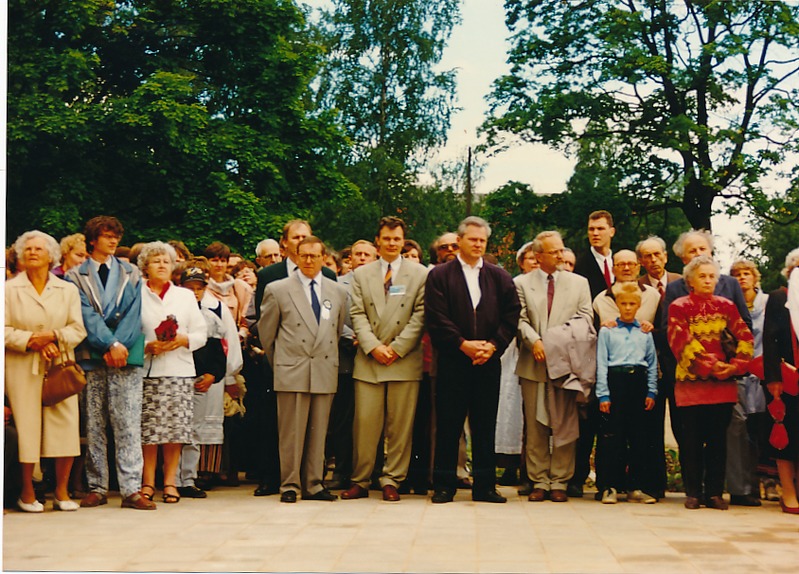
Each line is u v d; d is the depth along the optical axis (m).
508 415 9.44
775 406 7.36
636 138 25.64
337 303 8.17
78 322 7.13
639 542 5.92
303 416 7.93
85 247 8.13
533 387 8.11
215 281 9.27
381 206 35.16
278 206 27.47
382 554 5.48
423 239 35.44
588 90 25.61
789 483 7.39
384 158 34.03
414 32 33.81
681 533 6.29
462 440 8.98
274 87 27.92
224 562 5.23
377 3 34.03
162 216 26.12
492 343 7.84
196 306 7.83
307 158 28.53
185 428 7.62
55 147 23.59
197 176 25.88
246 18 27.69
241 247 25.48
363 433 8.09
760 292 8.82
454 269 7.98
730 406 7.59
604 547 5.74
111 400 7.39
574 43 25.88
